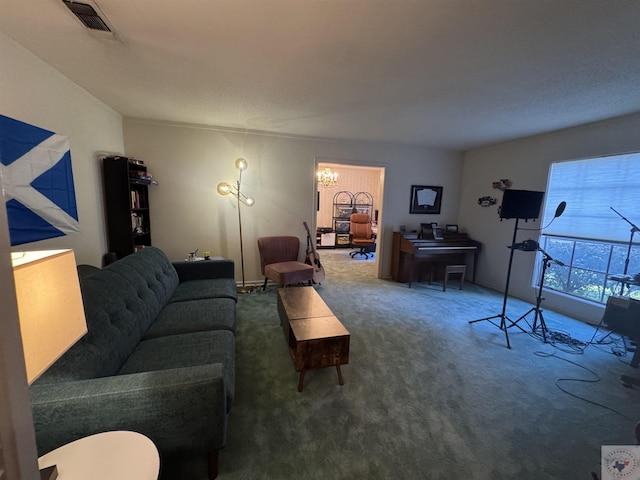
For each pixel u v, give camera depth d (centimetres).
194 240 372
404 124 328
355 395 182
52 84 201
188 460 134
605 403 182
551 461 139
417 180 462
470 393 188
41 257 72
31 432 49
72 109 227
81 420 99
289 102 263
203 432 114
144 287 197
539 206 265
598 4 125
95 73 210
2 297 43
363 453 140
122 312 159
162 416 107
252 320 290
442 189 476
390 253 470
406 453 141
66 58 187
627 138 272
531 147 365
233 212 383
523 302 367
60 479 77
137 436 94
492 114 282
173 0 129
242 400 175
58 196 202
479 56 175
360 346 246
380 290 405
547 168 346
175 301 234
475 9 131
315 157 407
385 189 449
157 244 358
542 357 235
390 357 230
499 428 159
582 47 161
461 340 261
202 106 280
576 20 138
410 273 424
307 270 364
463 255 450
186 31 154
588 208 309
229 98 256
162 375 111
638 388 197
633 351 243
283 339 252
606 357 237
